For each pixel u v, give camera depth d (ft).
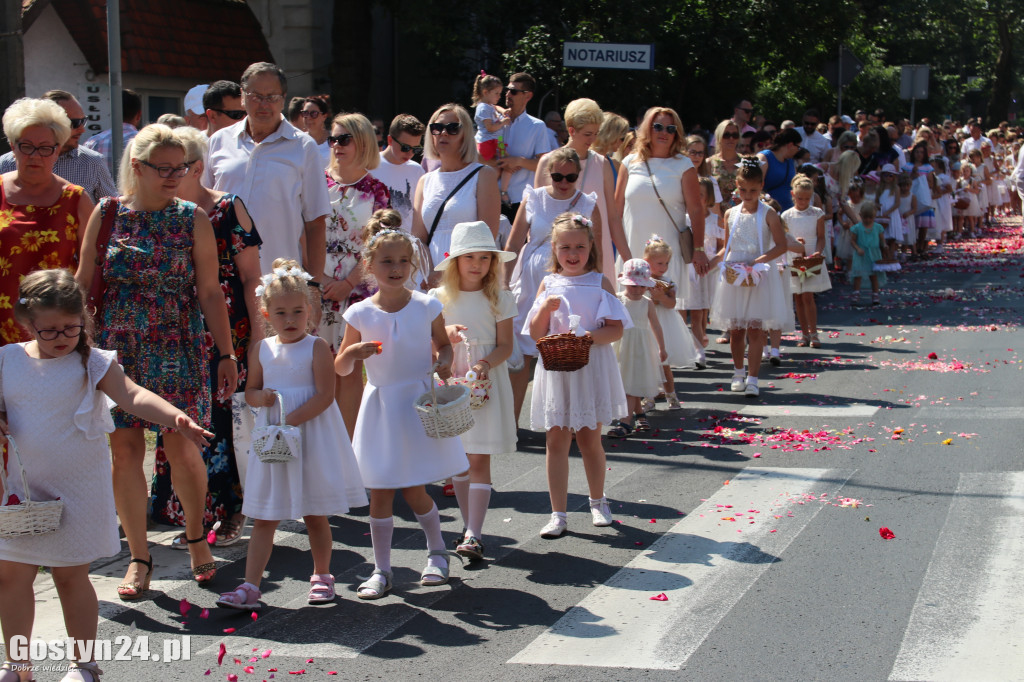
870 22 93.40
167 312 16.71
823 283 37.37
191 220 16.75
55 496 13.16
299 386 16.25
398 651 14.55
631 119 60.59
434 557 17.16
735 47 63.62
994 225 88.89
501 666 13.96
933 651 13.96
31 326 13.05
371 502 16.96
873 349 36.86
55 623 15.74
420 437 16.79
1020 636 14.33
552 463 19.29
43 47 50.01
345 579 17.40
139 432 16.49
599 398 19.35
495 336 18.78
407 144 24.89
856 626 14.79
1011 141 104.37
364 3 60.64
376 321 16.93
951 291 50.60
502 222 30.91
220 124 22.90
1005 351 35.42
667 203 29.96
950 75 150.82
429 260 22.85
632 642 14.55
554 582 16.94
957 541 17.97
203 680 13.83
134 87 52.16
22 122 17.57
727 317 30.14
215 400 18.81
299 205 20.63
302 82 62.39
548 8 58.65
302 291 16.39
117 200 16.81
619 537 18.94
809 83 93.35
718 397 30.22
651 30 58.49
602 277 20.15
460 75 67.31
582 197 24.30
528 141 33.81
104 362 13.55
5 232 17.87
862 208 47.24
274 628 15.46
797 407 28.55
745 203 30.60
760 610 15.46
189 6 55.83
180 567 17.87
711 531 18.99
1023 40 151.33
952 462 22.65
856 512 19.69
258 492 16.05
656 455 24.27
